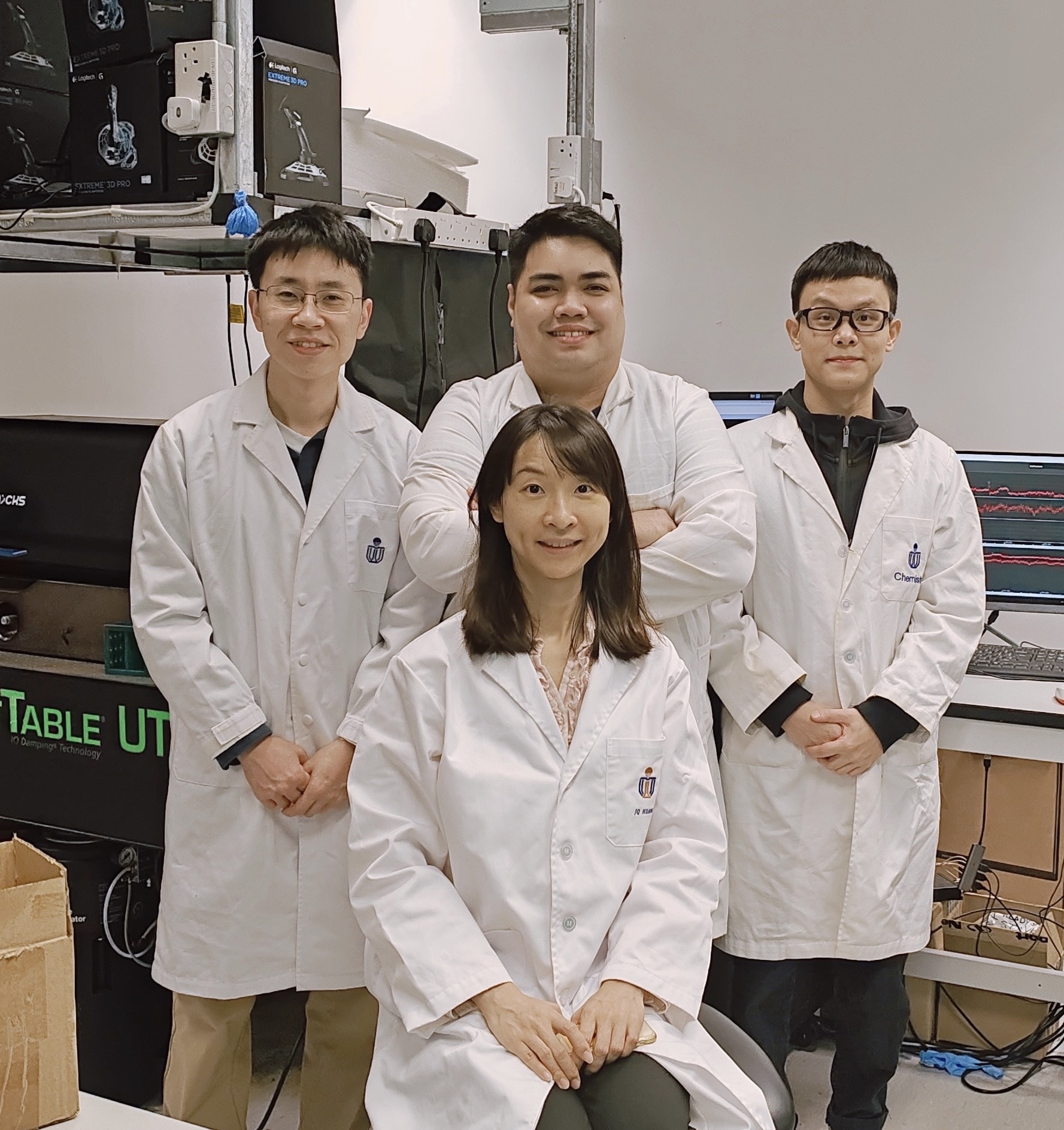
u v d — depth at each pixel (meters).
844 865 2.09
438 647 1.49
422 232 2.46
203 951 1.86
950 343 3.47
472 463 1.85
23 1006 1.02
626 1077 1.29
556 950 1.39
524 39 3.94
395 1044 1.40
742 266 3.72
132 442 2.06
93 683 2.07
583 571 1.51
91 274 3.02
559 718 1.46
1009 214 3.37
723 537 1.80
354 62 4.23
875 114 3.49
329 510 1.88
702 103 3.71
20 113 2.38
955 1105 2.38
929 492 2.15
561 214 1.82
